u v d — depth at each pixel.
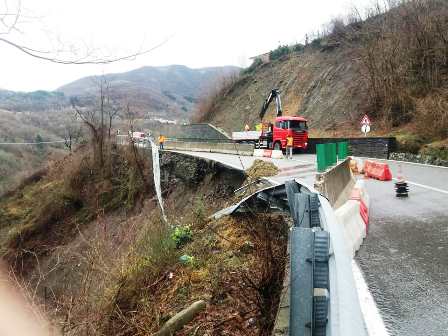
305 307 3.53
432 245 7.30
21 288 5.74
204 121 62.34
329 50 47.75
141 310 6.82
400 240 7.69
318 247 3.77
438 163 20.61
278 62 55.44
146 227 10.83
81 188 37.81
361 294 5.28
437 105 25.55
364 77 36.06
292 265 3.75
